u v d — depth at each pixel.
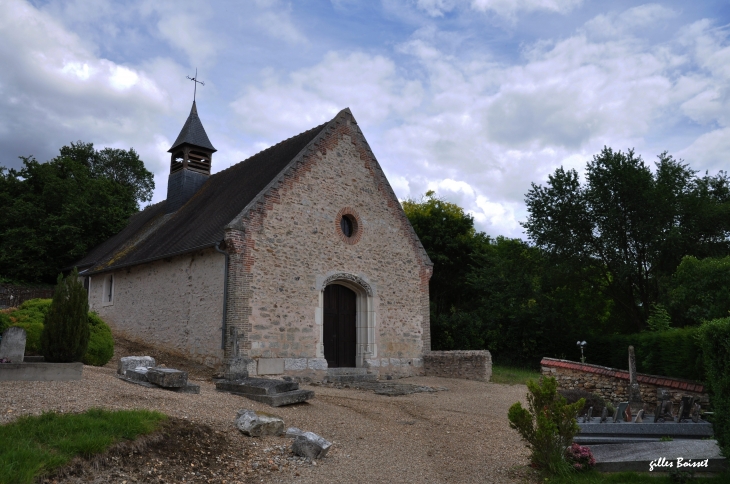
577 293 26.41
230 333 14.49
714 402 6.69
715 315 16.44
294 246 16.25
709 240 23.77
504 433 9.46
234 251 14.82
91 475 5.43
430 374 19.31
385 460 7.42
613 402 13.41
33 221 27.94
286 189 16.31
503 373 21.05
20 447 5.35
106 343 13.30
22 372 8.48
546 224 25.41
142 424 6.40
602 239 23.98
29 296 25.12
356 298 18.52
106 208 28.22
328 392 13.40
